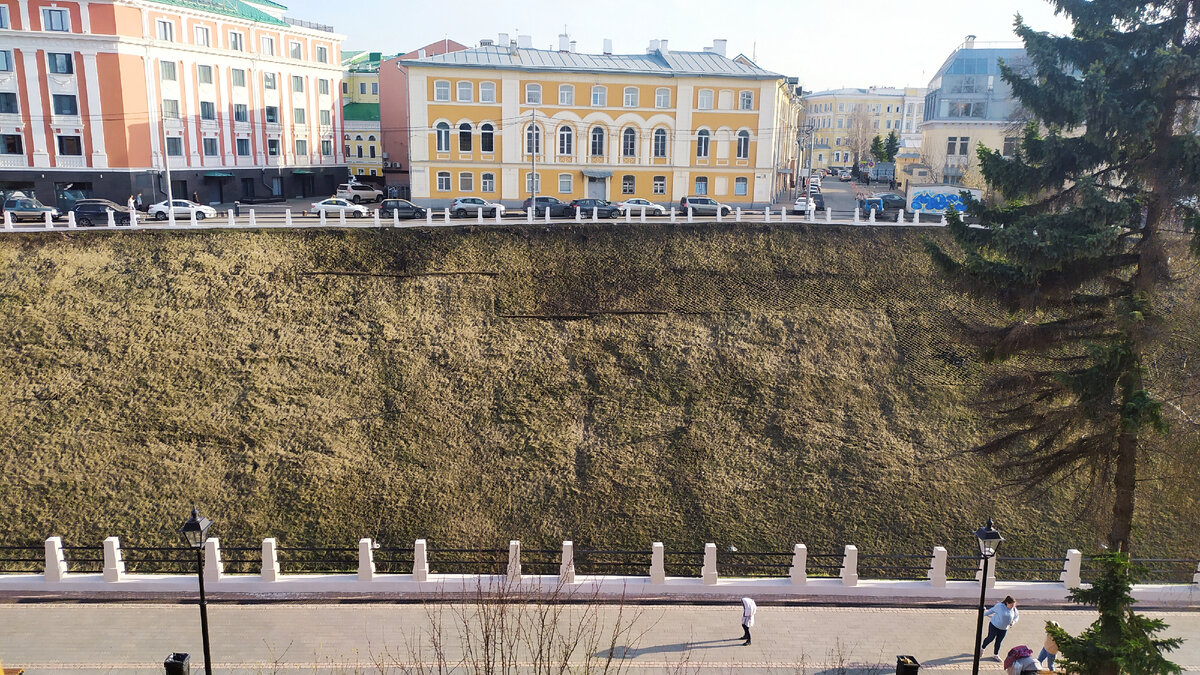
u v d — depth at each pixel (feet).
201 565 47.65
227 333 103.91
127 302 107.45
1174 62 50.37
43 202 173.27
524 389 99.19
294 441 89.86
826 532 82.48
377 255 120.67
